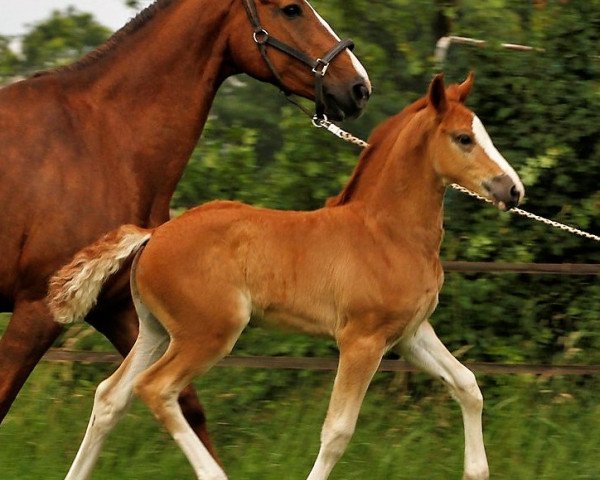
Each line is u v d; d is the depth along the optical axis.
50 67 12.81
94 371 11.57
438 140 8.41
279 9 9.22
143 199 8.97
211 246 8.32
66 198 8.56
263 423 10.80
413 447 9.98
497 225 11.59
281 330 8.66
